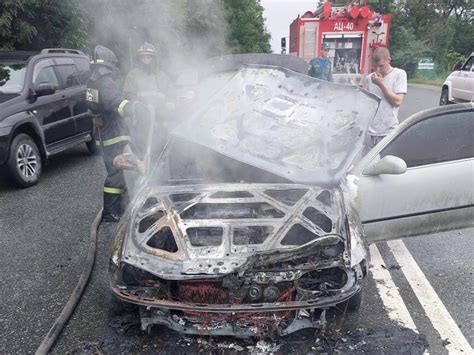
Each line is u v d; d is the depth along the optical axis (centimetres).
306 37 1176
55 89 627
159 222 275
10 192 585
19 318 311
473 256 395
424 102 1361
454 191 374
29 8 909
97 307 321
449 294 335
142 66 554
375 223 360
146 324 264
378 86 463
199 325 258
